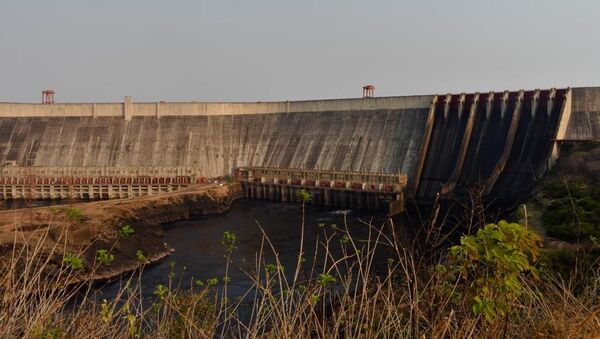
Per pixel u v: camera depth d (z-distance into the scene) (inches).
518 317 382.6
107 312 378.0
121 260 1683.1
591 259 597.3
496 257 303.9
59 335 353.4
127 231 574.2
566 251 1048.8
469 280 370.6
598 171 1956.2
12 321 333.4
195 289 1413.6
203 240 2225.6
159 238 2199.8
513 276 306.5
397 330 351.9
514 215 1721.2
